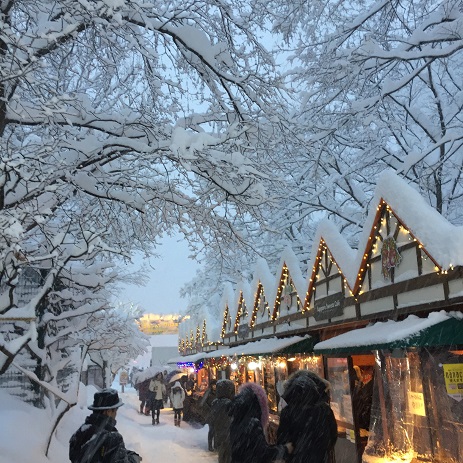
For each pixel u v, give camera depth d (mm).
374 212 7668
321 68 11711
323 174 15180
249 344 15531
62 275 8391
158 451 11367
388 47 12984
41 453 6094
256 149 8523
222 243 9188
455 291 5801
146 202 8039
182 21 8555
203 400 12492
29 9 7230
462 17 10078
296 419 4117
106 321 10914
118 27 7090
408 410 6613
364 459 7023
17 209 4863
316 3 11352
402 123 13703
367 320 8391
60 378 12008
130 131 7934
